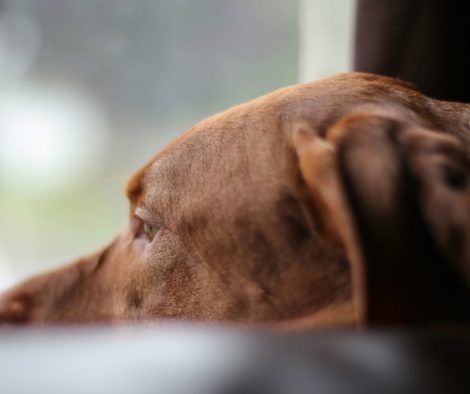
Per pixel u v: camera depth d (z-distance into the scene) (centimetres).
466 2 254
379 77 163
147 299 165
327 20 320
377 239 101
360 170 106
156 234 164
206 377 72
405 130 114
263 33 477
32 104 477
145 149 482
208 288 152
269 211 140
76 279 188
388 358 78
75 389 68
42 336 78
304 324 125
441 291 100
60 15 463
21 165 478
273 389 72
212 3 468
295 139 137
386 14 253
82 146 482
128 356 74
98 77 473
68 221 472
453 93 261
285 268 137
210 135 156
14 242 468
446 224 101
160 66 471
